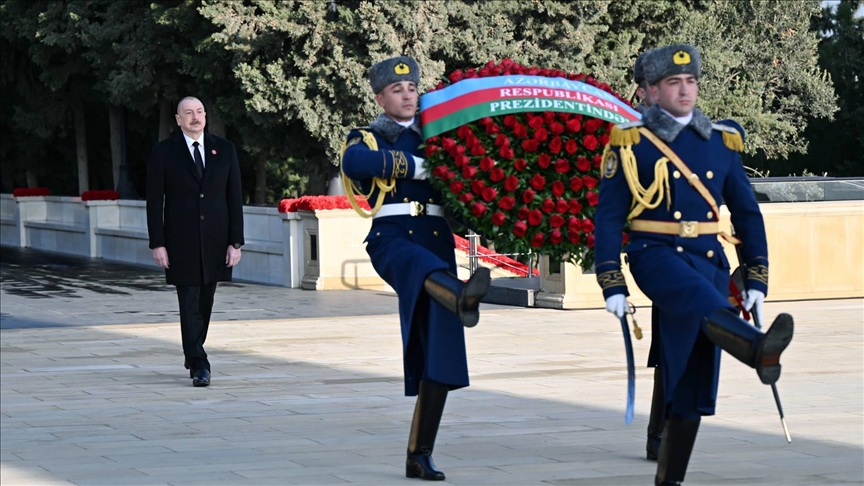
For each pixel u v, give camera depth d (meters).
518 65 6.80
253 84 27.06
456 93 6.50
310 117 26.84
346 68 26.36
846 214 16.19
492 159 6.39
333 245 19.61
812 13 34.50
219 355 11.94
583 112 6.46
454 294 5.89
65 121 40.31
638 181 5.77
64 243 31.19
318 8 26.73
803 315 14.47
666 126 5.79
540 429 8.02
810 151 35.56
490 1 28.34
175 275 10.08
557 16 28.88
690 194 5.79
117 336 13.52
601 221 5.82
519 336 12.88
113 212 29.48
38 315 15.99
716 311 5.34
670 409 5.73
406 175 6.44
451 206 6.41
